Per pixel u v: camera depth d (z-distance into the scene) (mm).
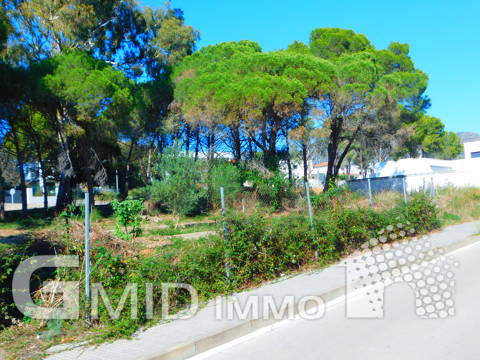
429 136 46875
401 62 30047
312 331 5219
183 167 17016
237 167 18922
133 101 21562
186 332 5043
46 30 21719
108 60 25969
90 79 18812
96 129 21375
